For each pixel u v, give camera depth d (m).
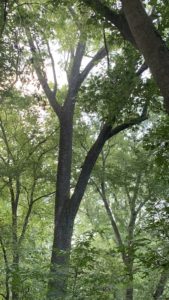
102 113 12.89
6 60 12.61
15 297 9.08
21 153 19.00
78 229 25.52
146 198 18.08
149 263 6.66
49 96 17.23
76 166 18.84
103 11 9.26
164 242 7.19
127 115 13.12
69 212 14.99
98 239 19.12
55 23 14.82
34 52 14.63
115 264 7.47
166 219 7.20
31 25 13.71
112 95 12.06
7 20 12.55
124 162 20.09
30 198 20.19
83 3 11.65
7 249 14.30
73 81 17.25
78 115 18.91
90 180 20.36
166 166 8.70
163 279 16.52
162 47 6.53
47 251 13.17
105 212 23.36
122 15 8.95
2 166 17.98
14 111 19.34
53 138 19.91
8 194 20.48
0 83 13.10
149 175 17.08
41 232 19.84
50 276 7.26
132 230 18.81
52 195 21.09
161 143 8.63
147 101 11.88
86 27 14.66
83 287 7.12
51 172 19.41
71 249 7.29
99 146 15.24
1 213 19.19
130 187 18.72
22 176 19.61
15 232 15.55
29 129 19.66
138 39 6.75
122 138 20.61
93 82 12.29
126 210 22.50
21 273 7.38
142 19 6.73
